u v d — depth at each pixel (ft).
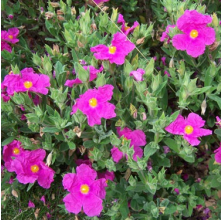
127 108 1.11
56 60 1.26
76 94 1.13
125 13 1.63
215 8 1.50
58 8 1.52
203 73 1.20
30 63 1.40
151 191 1.02
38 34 1.68
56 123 1.01
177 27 1.10
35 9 1.60
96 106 0.94
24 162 1.09
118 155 1.07
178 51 1.23
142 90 1.01
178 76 1.23
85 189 1.00
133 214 1.11
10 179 1.24
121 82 1.14
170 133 1.07
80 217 1.24
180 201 1.12
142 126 1.05
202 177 1.32
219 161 1.08
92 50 1.05
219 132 1.07
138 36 1.24
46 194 1.29
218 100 1.09
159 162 1.13
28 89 1.01
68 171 1.23
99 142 1.05
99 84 0.96
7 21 1.56
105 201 1.13
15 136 1.16
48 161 1.06
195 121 0.98
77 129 1.00
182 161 1.37
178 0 1.30
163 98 1.13
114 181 1.15
